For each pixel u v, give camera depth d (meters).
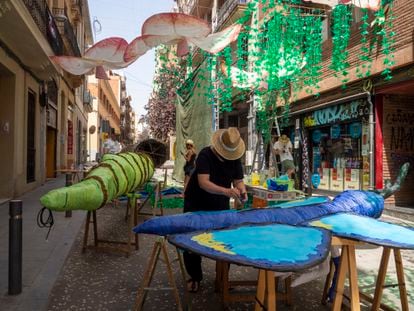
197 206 4.18
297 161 13.42
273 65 9.92
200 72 12.02
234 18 15.19
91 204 4.34
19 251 4.18
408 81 8.60
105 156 6.07
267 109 10.73
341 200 4.04
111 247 5.91
